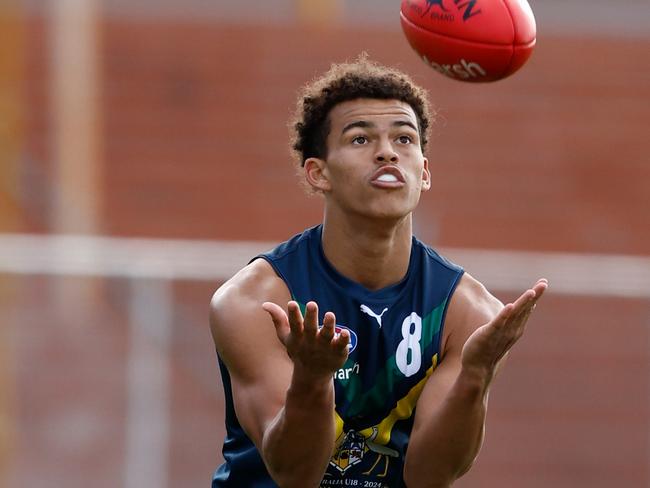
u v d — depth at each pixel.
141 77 49.84
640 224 47.91
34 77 49.44
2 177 47.72
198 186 48.47
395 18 51.50
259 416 14.47
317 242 15.30
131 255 32.81
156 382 32.31
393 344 14.94
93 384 32.34
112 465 32.09
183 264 32.62
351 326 14.94
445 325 15.09
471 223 46.91
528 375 33.28
